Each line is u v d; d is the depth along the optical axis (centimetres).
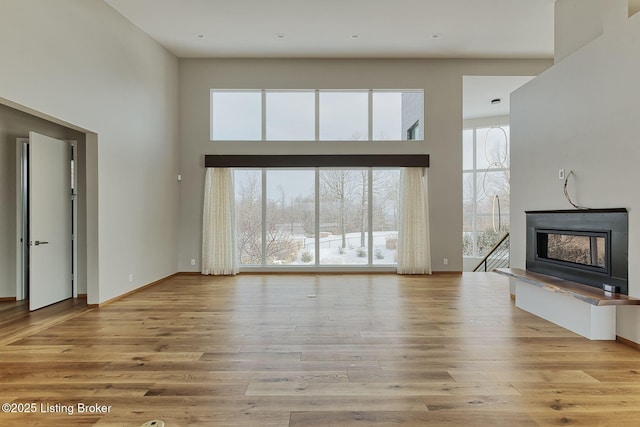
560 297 374
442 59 694
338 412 212
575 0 440
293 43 625
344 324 381
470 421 203
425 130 699
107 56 479
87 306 459
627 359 288
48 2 375
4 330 363
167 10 506
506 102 831
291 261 723
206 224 696
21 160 497
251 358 291
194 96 701
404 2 493
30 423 202
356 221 723
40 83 365
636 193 297
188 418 206
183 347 315
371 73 699
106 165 475
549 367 273
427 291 546
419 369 271
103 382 249
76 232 510
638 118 294
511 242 491
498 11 515
